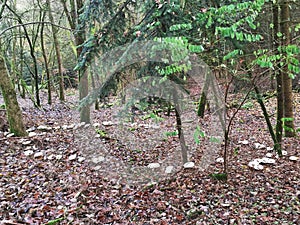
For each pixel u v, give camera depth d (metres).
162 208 3.72
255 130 7.11
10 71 15.00
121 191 4.27
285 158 4.96
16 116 6.96
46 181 4.65
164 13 3.64
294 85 11.76
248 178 4.35
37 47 15.88
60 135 7.10
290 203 3.57
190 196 3.97
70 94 17.20
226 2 3.85
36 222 3.46
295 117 8.02
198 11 3.93
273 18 4.57
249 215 3.42
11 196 4.13
